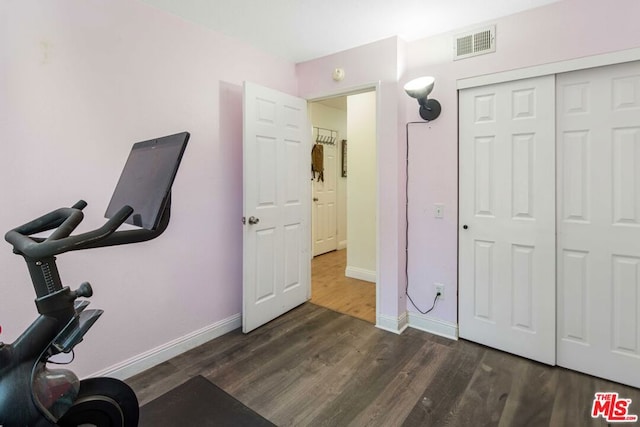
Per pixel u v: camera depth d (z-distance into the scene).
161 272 2.29
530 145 2.26
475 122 2.45
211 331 2.63
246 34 2.59
